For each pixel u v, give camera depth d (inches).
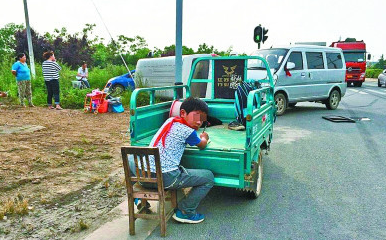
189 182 143.9
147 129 177.8
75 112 436.8
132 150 131.3
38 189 184.2
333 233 144.8
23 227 145.0
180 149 145.3
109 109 443.8
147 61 537.3
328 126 376.5
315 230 147.3
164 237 140.4
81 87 643.5
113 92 605.3
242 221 155.3
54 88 455.2
